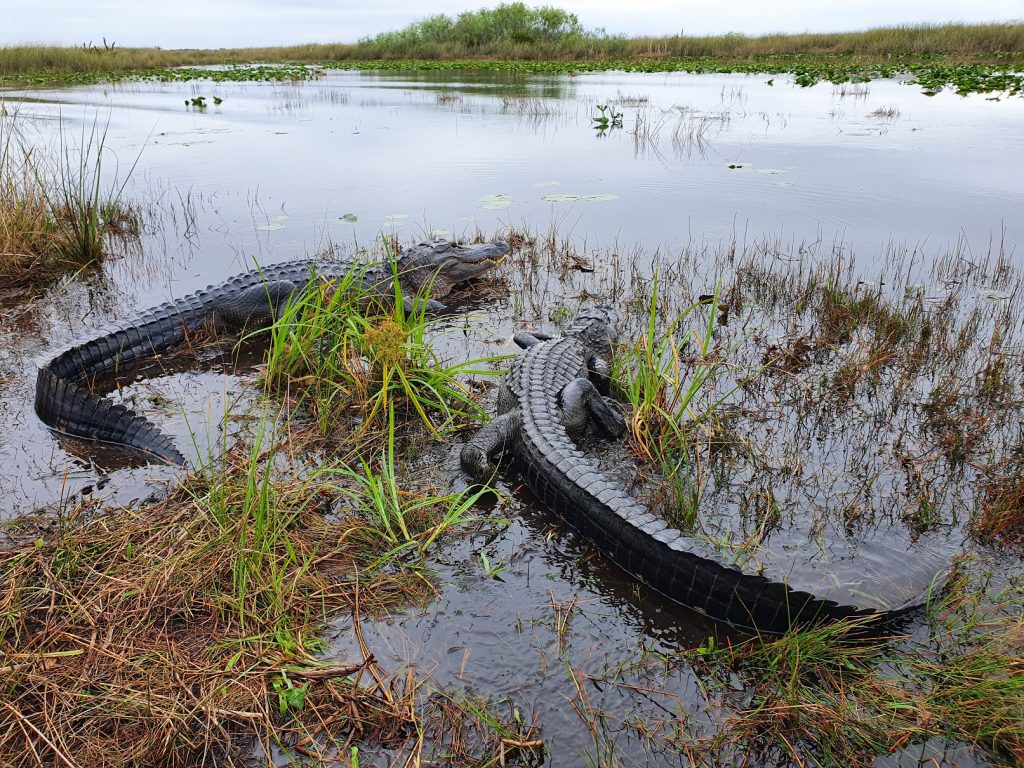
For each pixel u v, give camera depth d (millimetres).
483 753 2943
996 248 9023
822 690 3229
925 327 6875
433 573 3971
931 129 17047
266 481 3873
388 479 4438
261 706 3109
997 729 2959
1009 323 7105
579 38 50688
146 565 3830
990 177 12375
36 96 26469
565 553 4160
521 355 6008
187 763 2889
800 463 5000
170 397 5965
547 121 19500
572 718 3107
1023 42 38406
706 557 3588
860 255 8930
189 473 4738
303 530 4223
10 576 3736
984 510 4344
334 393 5660
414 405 5715
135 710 3041
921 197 11297
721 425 5398
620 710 3143
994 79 24625
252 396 5980
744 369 6383
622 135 17078
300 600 3697
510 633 3561
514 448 5098
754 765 2895
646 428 5152
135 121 19875
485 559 4062
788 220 10367
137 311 7672
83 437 5246
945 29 42781
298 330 6141
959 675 3229
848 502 4570
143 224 10445
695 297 7957
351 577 3891
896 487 4730
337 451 5113
